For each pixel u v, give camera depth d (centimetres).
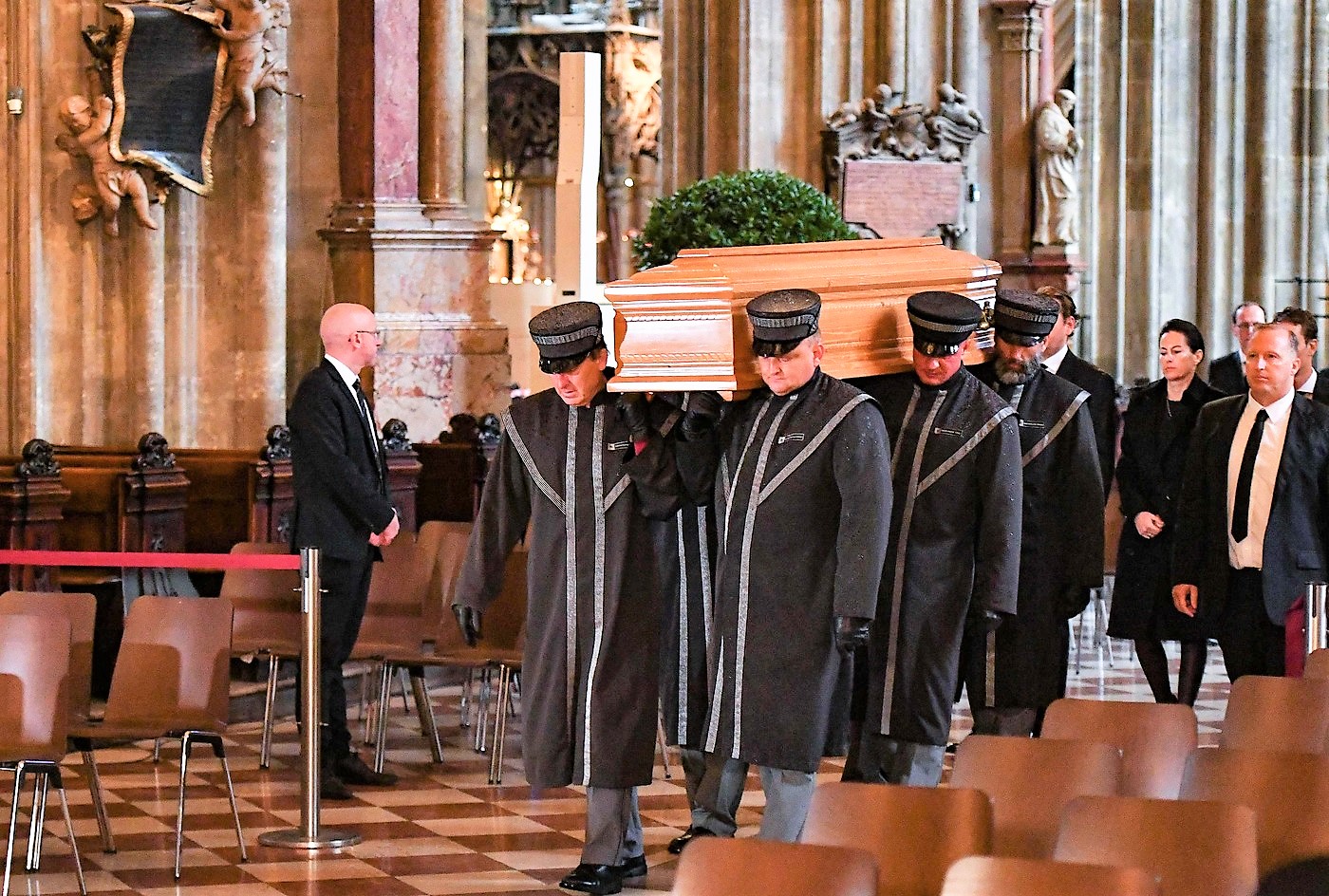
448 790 1173
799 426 884
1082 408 1008
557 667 916
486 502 949
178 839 961
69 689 1019
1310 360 1263
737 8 2508
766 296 874
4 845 1021
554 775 915
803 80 2548
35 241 1625
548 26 3484
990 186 2895
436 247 1925
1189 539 1127
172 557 1055
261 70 1716
